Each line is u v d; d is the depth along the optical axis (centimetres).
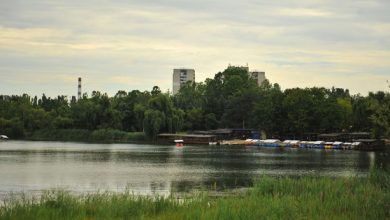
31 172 9519
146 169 10356
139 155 14825
